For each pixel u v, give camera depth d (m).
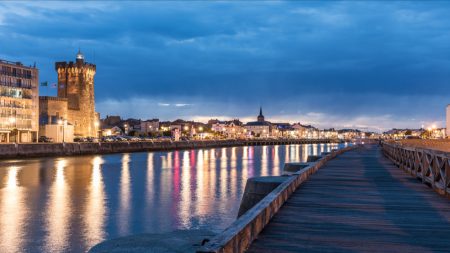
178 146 167.38
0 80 123.75
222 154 129.12
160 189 43.34
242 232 9.13
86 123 173.25
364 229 12.30
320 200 17.58
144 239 14.64
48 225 26.62
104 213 30.23
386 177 27.39
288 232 11.83
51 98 151.88
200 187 45.12
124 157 107.69
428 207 16.03
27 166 75.38
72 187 45.00
